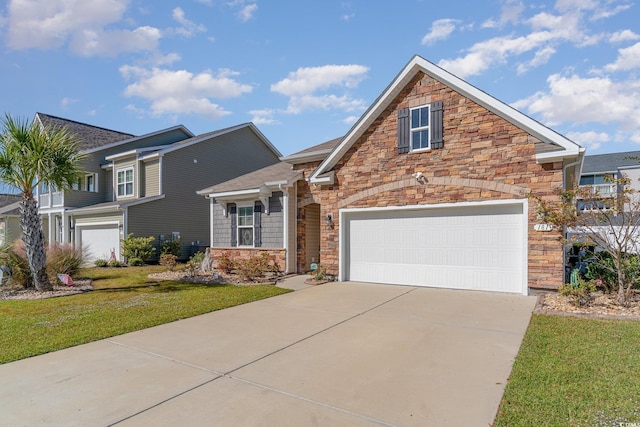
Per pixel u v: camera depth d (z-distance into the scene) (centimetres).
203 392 410
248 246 1461
